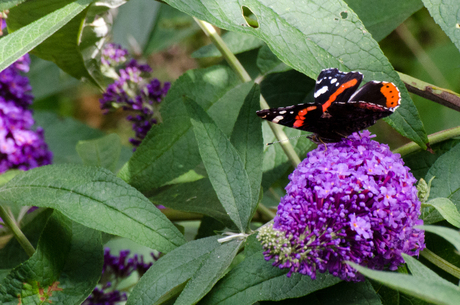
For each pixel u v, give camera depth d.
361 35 0.42
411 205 0.40
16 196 0.42
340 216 0.39
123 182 0.42
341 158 0.41
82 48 0.51
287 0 0.43
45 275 0.43
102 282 0.51
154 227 0.42
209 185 0.48
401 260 0.40
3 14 0.48
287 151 0.47
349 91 0.43
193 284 0.41
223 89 0.48
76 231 0.43
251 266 0.41
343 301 0.41
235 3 0.42
